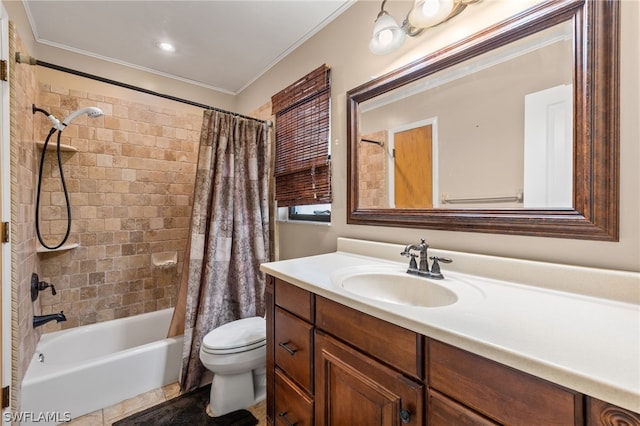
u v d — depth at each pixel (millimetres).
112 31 1829
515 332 617
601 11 821
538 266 931
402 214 1349
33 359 1625
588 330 626
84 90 2059
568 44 893
